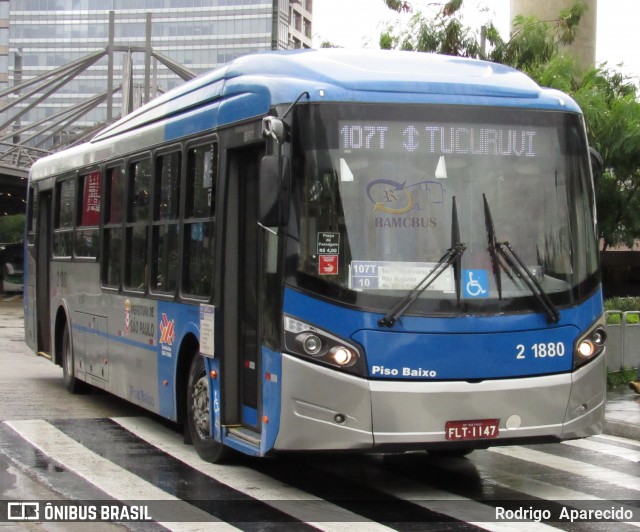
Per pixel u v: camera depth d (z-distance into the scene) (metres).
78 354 13.36
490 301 7.42
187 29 126.12
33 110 135.25
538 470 9.09
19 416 11.98
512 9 22.81
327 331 7.24
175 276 9.66
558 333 7.56
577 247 7.80
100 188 12.41
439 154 7.61
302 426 7.28
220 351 8.48
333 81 7.69
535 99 7.95
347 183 7.43
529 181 7.74
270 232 7.57
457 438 7.26
